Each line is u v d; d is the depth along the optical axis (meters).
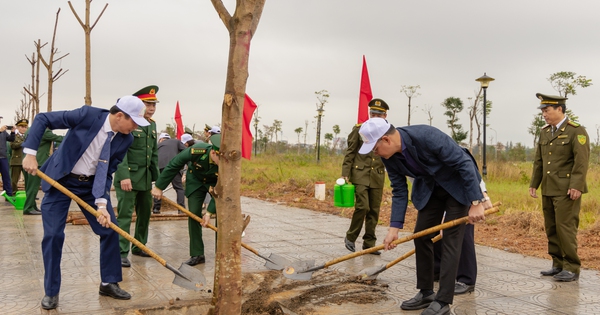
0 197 14.20
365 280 5.57
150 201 6.67
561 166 5.77
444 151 4.18
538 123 30.34
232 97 3.62
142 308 4.40
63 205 4.57
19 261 6.28
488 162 20.25
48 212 4.52
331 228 9.52
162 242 7.84
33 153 4.25
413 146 4.23
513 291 5.22
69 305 4.57
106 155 4.53
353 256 4.97
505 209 11.05
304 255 7.03
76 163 4.56
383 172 7.20
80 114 4.46
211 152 5.86
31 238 7.86
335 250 7.41
